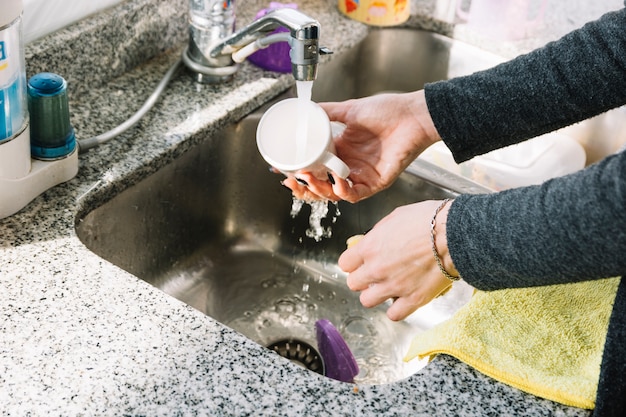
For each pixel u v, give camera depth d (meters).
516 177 1.24
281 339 1.16
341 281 1.25
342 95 1.46
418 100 0.91
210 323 0.80
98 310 0.80
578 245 0.62
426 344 0.80
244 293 1.21
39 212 0.91
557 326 0.81
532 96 0.83
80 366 0.74
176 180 1.12
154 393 0.72
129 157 1.03
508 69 0.85
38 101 0.89
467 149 0.88
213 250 1.24
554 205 0.63
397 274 0.79
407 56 1.48
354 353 1.14
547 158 1.27
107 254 1.05
